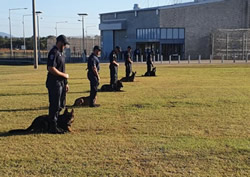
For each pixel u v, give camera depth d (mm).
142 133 7812
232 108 10781
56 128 7898
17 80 22016
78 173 5508
